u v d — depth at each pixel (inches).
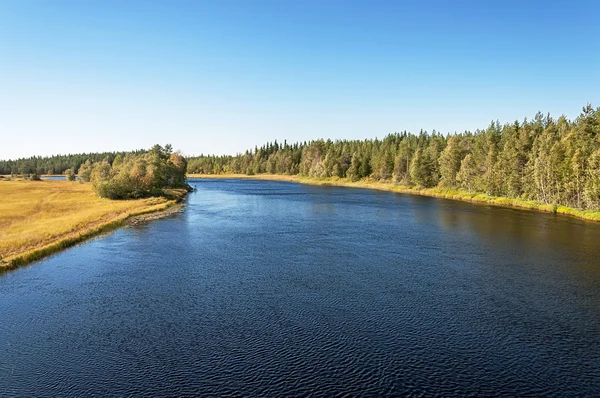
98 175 3720.5
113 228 1803.6
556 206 2481.5
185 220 2057.1
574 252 1371.8
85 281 1029.8
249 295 930.1
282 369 615.5
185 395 550.0
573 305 885.2
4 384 575.5
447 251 1379.2
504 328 767.1
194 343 697.0
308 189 4589.1
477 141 4146.2
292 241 1533.0
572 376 607.5
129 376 596.1
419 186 4266.7
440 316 818.8
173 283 1015.6
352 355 659.4
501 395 558.6
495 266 1191.6
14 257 1182.3
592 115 2578.7
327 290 967.6
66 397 546.3
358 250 1387.8
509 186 3149.6
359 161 5856.3
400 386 575.2
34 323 777.6
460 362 643.5
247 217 2182.6
